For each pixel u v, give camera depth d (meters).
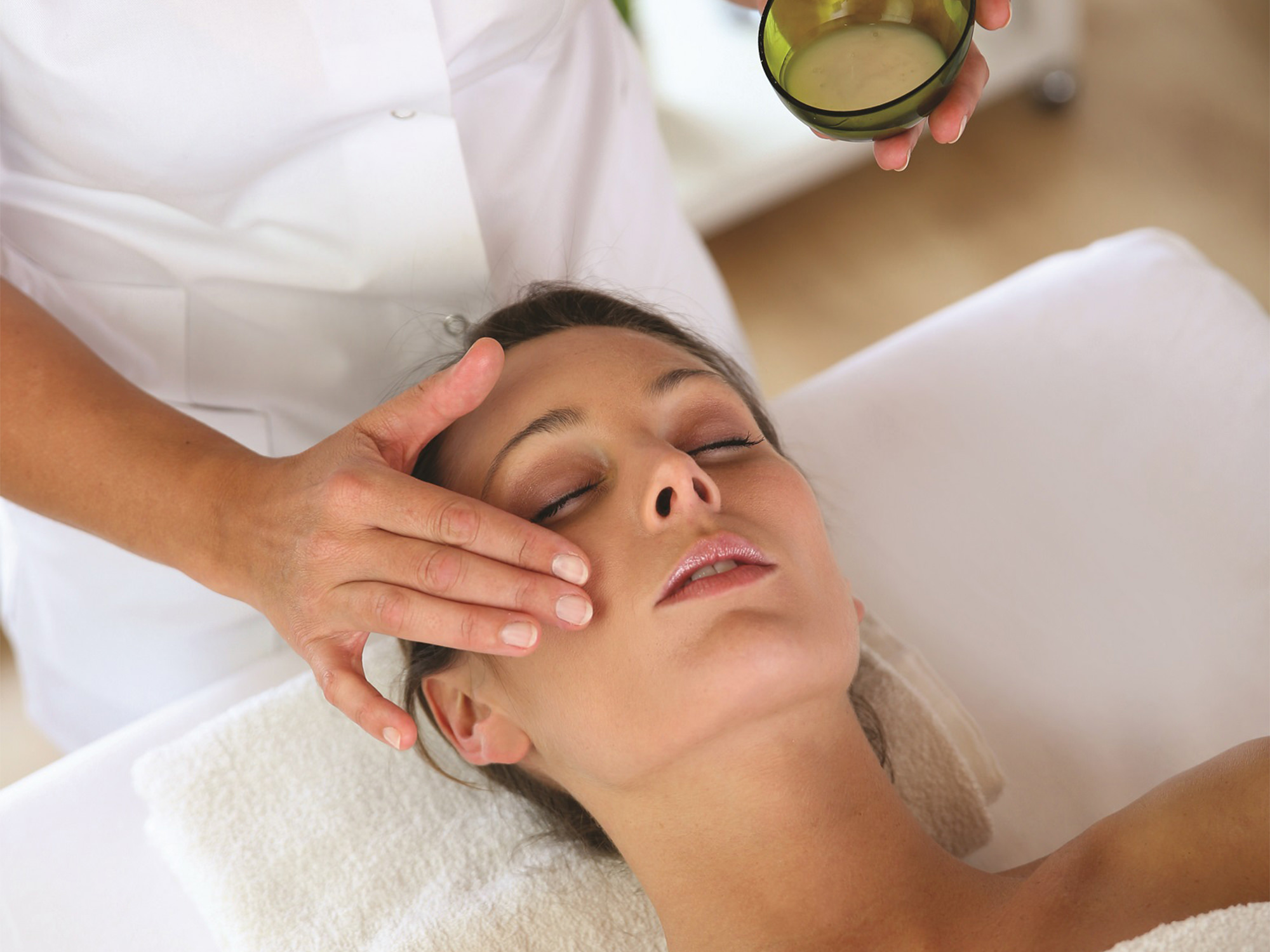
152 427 0.98
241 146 1.01
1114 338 1.48
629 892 1.07
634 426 0.93
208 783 1.15
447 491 0.81
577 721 0.88
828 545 0.94
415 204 1.10
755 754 0.89
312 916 1.09
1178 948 0.80
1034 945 0.88
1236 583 1.28
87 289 1.14
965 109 0.85
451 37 1.00
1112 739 1.22
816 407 1.50
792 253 2.49
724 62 2.39
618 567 0.86
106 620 1.33
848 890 0.92
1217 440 1.38
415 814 1.15
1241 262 2.29
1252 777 0.87
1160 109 2.57
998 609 1.32
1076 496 1.38
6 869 1.16
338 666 0.86
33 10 0.90
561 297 1.15
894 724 1.15
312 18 0.94
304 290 1.16
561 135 1.20
